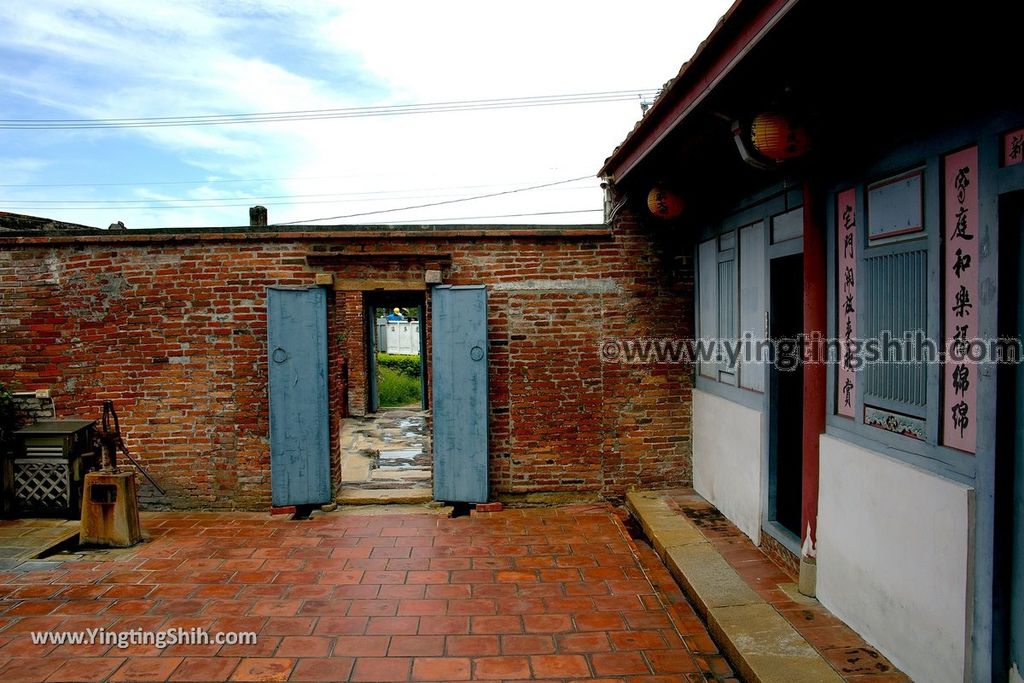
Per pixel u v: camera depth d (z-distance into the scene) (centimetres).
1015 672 281
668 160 550
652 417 686
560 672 373
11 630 414
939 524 311
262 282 658
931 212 321
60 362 657
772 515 515
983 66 283
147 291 655
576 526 614
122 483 557
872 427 375
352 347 1248
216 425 662
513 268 672
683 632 419
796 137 378
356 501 672
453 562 529
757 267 530
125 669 370
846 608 395
